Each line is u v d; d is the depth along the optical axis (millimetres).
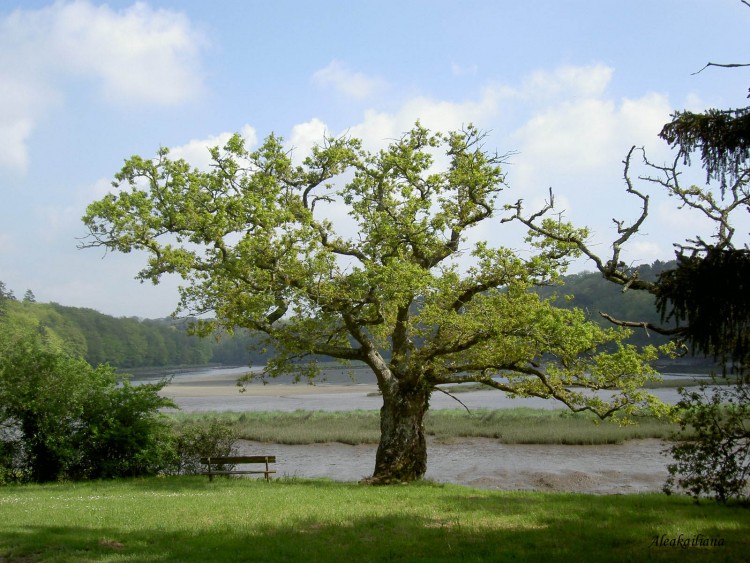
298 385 102250
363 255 23109
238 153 21078
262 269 20625
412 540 11945
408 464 22344
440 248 22859
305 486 21078
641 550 10609
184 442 26641
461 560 10227
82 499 17891
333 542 11922
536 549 10914
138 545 11797
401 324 23125
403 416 22578
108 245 20359
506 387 22422
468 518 14039
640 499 16859
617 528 12469
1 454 23234
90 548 11570
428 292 20578
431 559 10328
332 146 23000
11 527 13234
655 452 31656
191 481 22797
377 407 61531
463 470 29094
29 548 11406
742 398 15477
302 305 21094
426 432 39719
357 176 22594
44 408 23844
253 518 14430
